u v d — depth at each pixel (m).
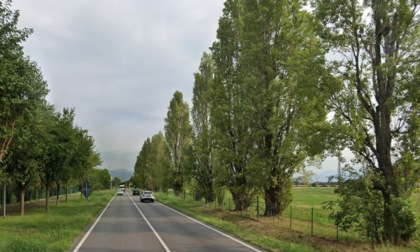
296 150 23.36
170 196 63.56
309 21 17.98
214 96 31.50
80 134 37.59
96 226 20.70
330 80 16.72
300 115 22.03
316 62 16.84
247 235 16.23
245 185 28.72
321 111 17.03
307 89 17.19
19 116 14.48
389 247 13.79
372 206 15.86
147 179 95.81
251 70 25.19
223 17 31.83
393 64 15.03
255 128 25.00
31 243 11.75
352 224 16.30
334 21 16.83
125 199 63.19
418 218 15.28
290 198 26.11
